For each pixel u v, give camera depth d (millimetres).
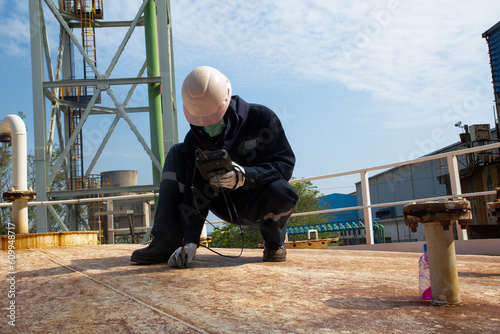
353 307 1547
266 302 1633
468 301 1635
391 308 1530
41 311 1549
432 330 1247
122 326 1318
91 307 1585
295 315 1433
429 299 1672
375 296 1740
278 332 1234
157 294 1801
